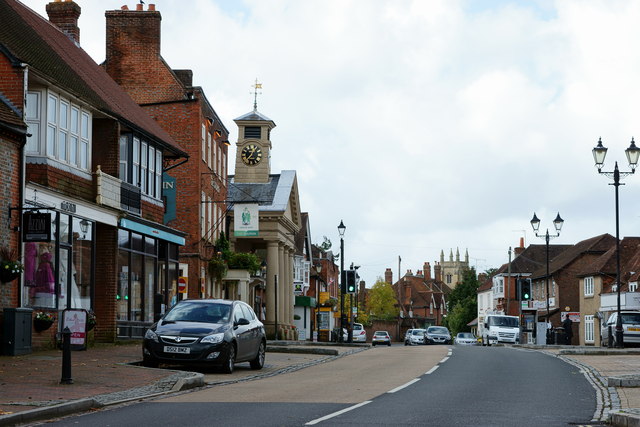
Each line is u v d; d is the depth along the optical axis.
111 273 29.50
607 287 76.50
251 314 23.94
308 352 32.38
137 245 32.19
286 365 25.72
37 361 21.14
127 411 13.64
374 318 117.62
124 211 29.91
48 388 16.08
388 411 13.66
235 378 20.44
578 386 18.58
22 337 22.64
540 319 90.38
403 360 28.25
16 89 23.55
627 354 32.25
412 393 16.86
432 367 24.55
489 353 33.44
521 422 12.33
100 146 29.69
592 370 23.42
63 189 25.98
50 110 25.28
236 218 47.31
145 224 32.34
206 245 46.50
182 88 44.28
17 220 23.11
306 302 77.44
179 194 44.09
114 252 29.64
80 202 26.81
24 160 23.41
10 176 22.91
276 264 60.50
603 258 79.12
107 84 34.97
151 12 44.62
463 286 135.25
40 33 30.61
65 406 13.30
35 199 24.22
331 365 26.00
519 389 17.81
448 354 32.28
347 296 103.62
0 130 22.38
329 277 106.12
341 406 14.39
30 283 24.16
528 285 48.16
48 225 23.12
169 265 35.88
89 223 27.83
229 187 63.41
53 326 25.22
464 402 15.13
